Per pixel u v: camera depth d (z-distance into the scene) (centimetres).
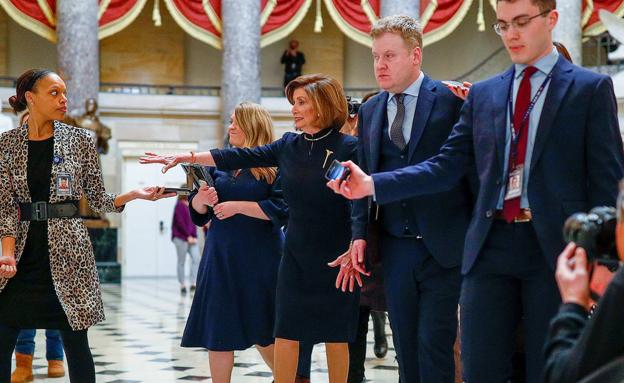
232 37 1942
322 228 435
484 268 317
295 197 438
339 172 325
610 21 1595
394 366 683
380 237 402
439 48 2245
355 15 1903
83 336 444
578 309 202
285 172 443
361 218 398
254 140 519
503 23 315
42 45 2180
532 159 307
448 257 382
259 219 510
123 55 2252
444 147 338
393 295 395
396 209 391
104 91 2170
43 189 441
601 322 185
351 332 440
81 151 451
